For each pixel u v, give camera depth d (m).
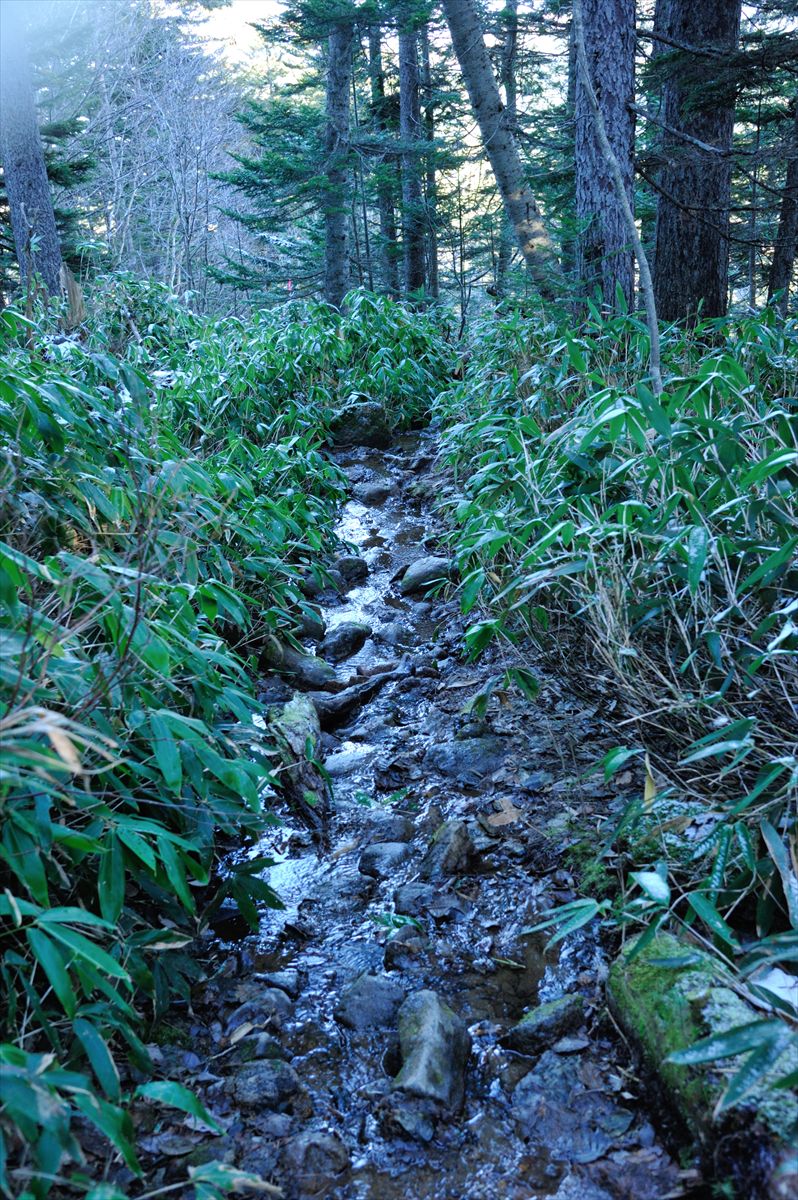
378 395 6.32
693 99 6.84
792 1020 1.58
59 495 2.53
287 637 3.70
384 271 15.19
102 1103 1.30
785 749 2.03
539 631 2.89
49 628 1.69
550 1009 1.85
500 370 5.04
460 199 10.54
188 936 1.95
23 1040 1.61
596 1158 1.55
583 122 5.64
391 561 4.59
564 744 2.83
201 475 2.77
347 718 3.29
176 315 6.78
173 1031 1.86
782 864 1.72
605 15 5.45
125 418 3.10
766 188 7.15
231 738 2.37
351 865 2.47
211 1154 1.58
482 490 3.24
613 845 2.26
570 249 7.04
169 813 2.09
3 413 2.53
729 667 2.15
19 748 1.24
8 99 9.41
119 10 17.17
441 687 3.39
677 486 2.42
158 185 21.48
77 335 5.36
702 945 1.86
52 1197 1.43
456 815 2.62
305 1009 1.97
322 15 11.14
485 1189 1.52
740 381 2.64
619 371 4.06
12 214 9.76
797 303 8.44
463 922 2.20
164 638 2.08
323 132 12.27
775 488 2.23
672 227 7.52
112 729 1.87
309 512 4.41
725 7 7.26
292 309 7.08
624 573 2.38
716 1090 1.45
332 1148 1.60
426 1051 1.74
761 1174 1.31
